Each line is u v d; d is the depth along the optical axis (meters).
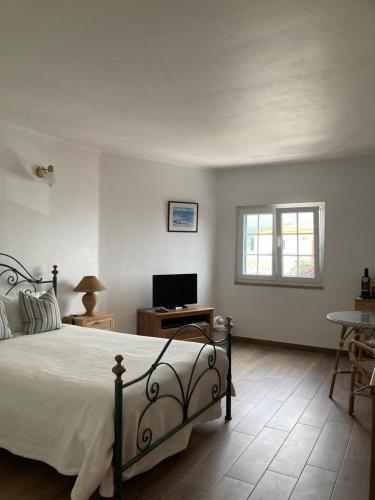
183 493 2.27
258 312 5.75
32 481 2.37
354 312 3.89
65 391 2.22
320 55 2.32
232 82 2.73
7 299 3.53
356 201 5.09
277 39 2.14
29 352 2.88
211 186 5.98
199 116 3.45
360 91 2.87
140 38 2.16
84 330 3.65
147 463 2.33
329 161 5.23
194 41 2.18
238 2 1.81
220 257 6.04
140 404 2.22
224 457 2.65
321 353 5.25
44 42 2.21
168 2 1.83
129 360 2.71
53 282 4.15
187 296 5.45
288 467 2.54
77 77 2.68
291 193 5.49
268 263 5.77
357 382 4.04
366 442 2.86
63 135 4.10
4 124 3.69
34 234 4.00
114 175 5.00
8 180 3.74
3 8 1.89
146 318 5.07
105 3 1.84
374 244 5.01
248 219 5.91
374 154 4.86
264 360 4.90
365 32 2.06
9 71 2.60
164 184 5.49
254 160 5.22
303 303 5.42
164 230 5.50
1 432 2.35
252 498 2.22
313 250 5.44
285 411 3.40
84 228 4.56
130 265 5.16
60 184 4.27
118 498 2.03
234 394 3.26
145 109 3.29
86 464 1.96
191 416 2.73
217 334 5.50
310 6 1.84
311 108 3.22
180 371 2.65
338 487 2.33
